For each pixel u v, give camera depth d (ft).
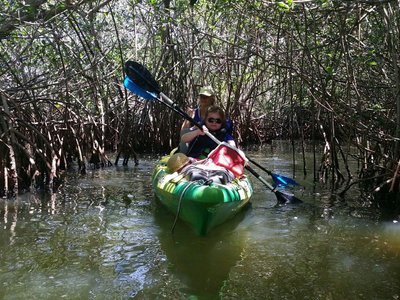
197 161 18.95
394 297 11.75
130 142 36.86
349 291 12.10
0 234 16.28
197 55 42.19
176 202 17.04
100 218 18.45
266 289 12.23
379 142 23.44
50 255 14.38
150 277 12.91
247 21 31.81
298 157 39.04
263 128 55.47
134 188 24.32
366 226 17.90
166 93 38.78
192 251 14.93
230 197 16.31
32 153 24.98
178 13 31.09
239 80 44.88
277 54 27.09
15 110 25.13
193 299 11.64
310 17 26.68
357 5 21.29
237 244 15.64
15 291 11.94
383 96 28.04
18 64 29.63
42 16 22.77
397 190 22.15
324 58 29.45
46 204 20.59
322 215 19.42
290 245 15.60
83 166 29.27
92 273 13.10
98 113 33.63
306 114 51.29
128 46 37.60
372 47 24.27
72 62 31.19
